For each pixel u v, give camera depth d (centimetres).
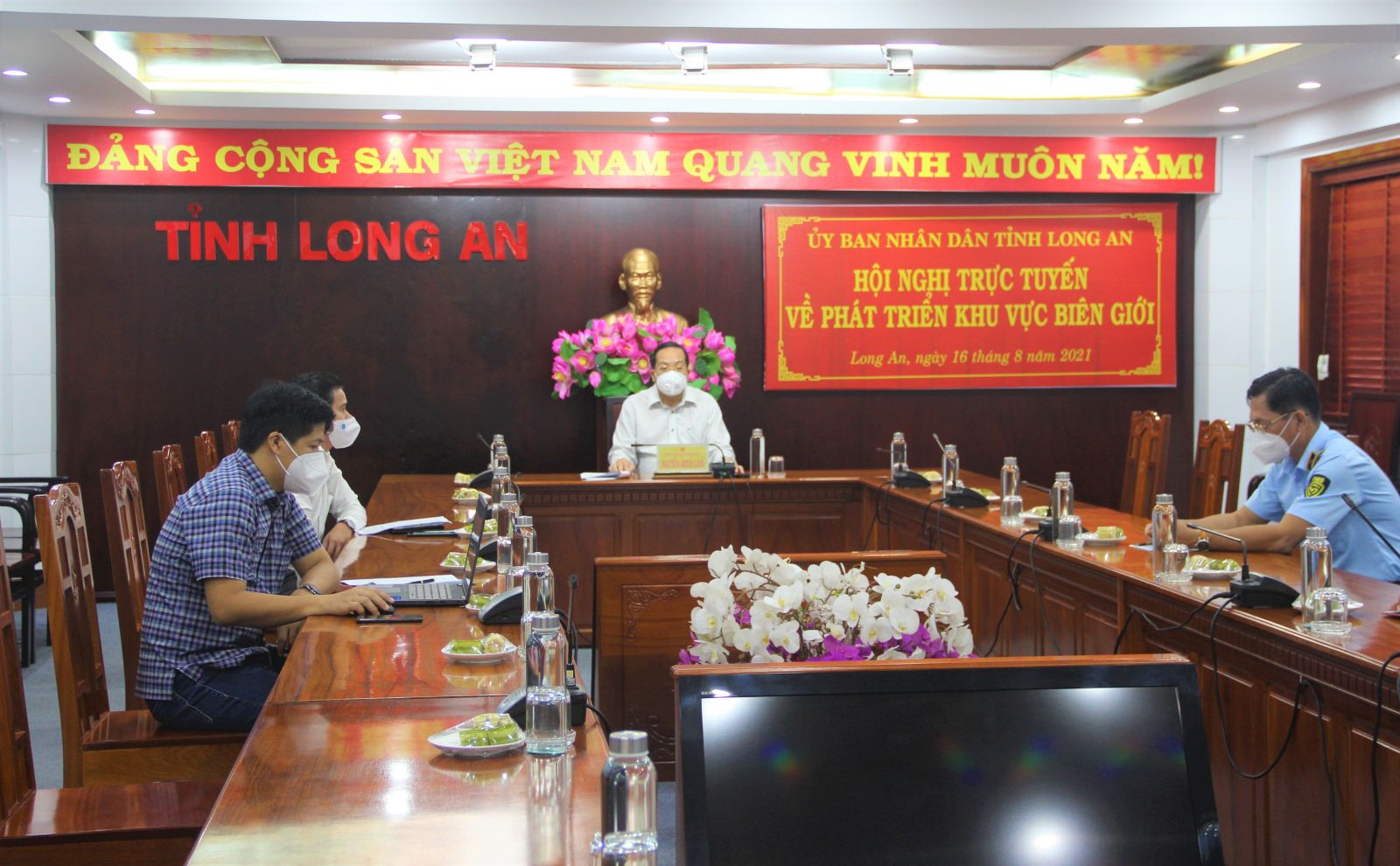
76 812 236
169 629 304
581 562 618
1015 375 805
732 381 749
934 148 777
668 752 391
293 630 332
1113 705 139
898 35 526
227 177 733
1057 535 414
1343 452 380
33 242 723
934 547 535
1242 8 515
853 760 134
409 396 769
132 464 384
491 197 768
